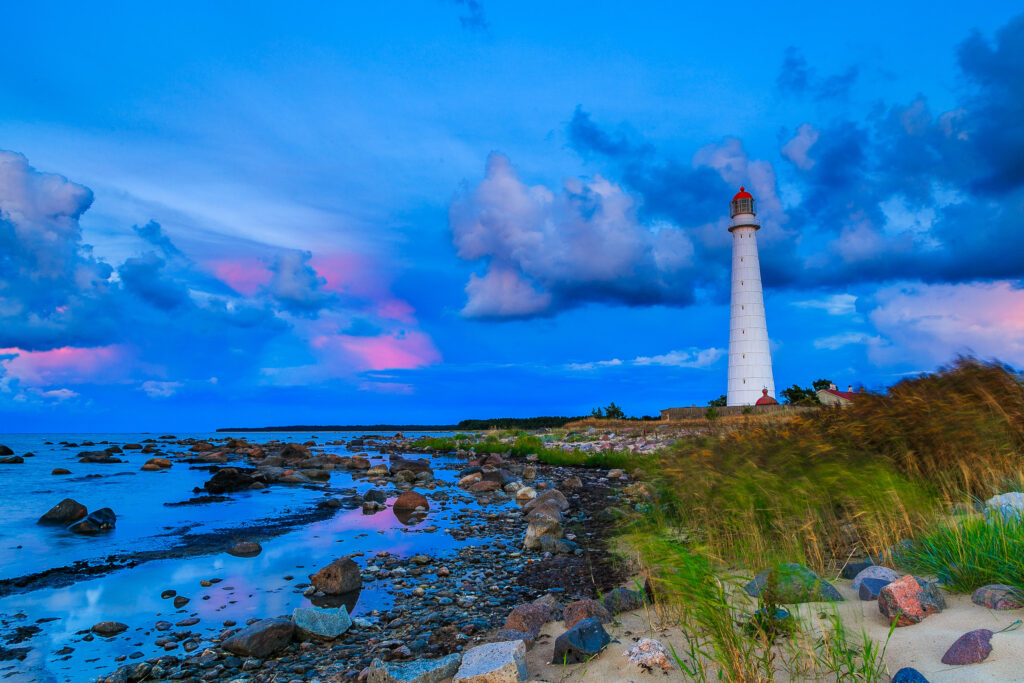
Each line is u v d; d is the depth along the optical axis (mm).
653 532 7711
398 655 6074
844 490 7633
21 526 13125
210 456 33938
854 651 3783
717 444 11781
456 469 28531
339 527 13266
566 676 4438
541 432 49125
